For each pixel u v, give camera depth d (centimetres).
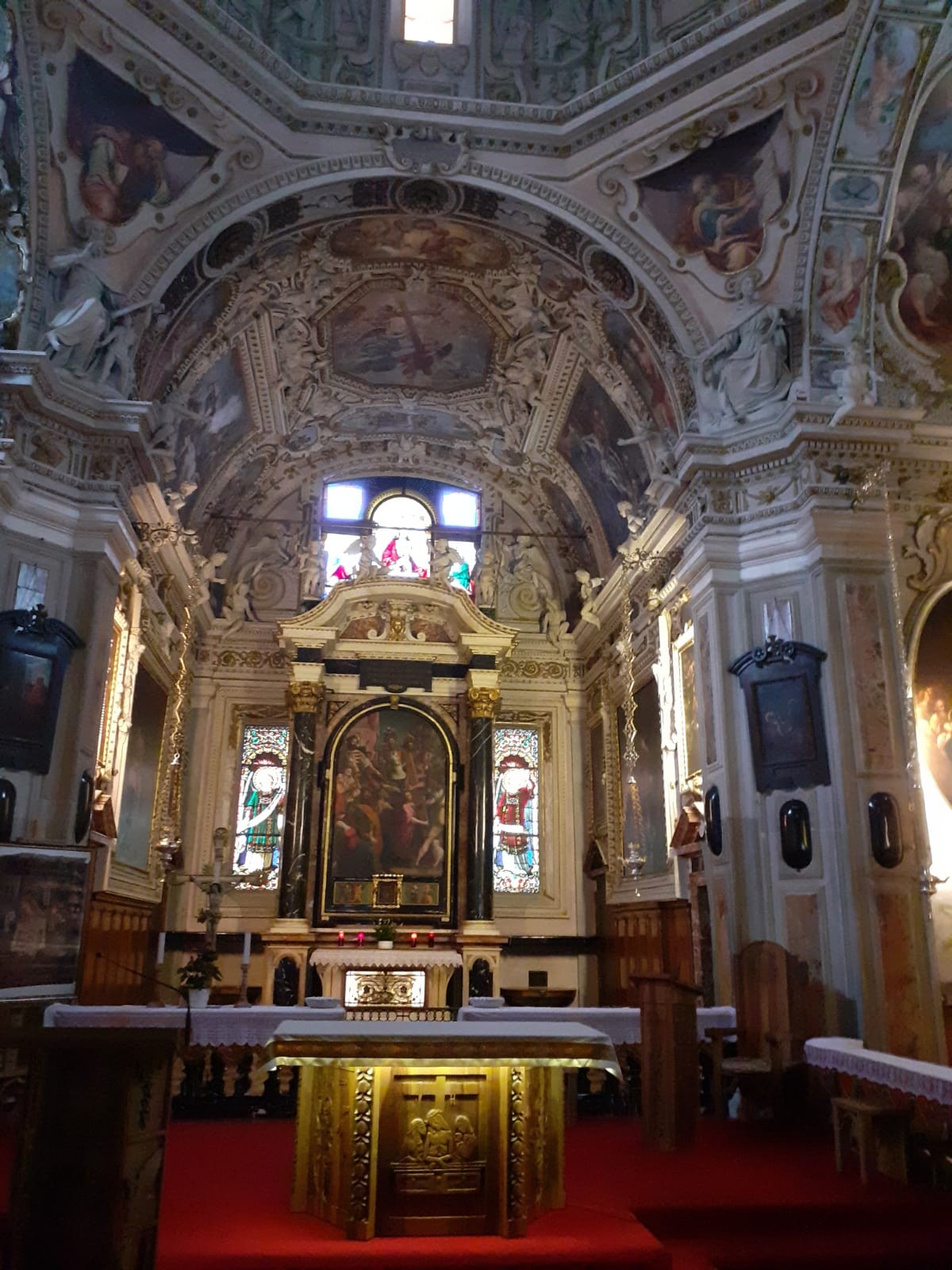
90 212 1158
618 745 1716
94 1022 908
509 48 1270
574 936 1816
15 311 1106
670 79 1162
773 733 1101
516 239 1377
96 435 1145
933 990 1005
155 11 1070
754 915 1076
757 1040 952
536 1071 589
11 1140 774
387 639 1859
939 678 1161
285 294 1478
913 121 1137
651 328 1328
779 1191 643
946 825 1130
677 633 1402
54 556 1105
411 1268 495
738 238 1233
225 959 1716
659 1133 775
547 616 1991
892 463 1191
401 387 1798
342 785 1789
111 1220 409
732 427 1223
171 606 1658
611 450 1620
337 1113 560
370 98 1209
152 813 1576
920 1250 559
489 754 1800
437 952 1653
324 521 1961
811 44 1104
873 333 1219
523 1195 539
